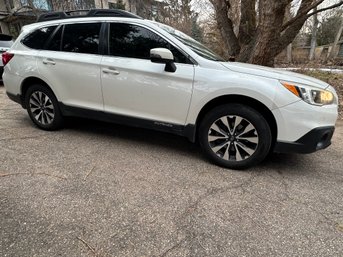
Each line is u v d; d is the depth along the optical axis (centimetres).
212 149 307
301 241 195
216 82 286
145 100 321
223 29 805
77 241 185
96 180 267
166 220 212
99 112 356
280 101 269
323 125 270
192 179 278
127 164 306
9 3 2078
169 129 321
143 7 2580
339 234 203
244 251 183
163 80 306
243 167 299
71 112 378
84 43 353
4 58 419
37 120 410
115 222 206
